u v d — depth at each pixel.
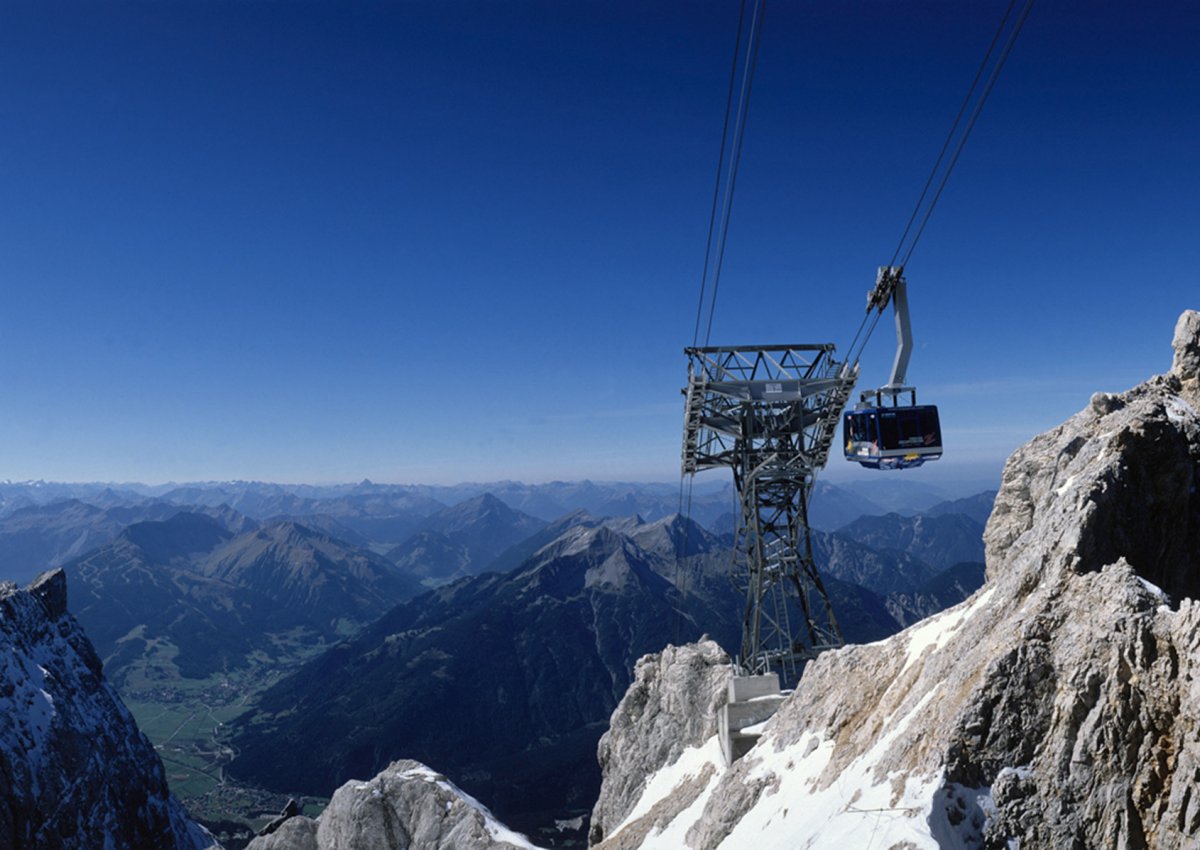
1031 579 51.84
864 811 47.88
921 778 46.12
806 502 99.69
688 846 76.12
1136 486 53.91
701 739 102.69
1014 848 41.19
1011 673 45.53
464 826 115.62
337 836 122.12
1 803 192.25
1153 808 38.56
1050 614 47.00
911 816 43.78
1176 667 40.25
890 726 55.56
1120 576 45.09
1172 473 55.25
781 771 66.94
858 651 72.44
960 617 61.75
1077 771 41.34
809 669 77.31
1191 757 37.72
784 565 99.00
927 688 54.84
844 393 91.00
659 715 110.50
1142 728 40.12
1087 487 51.97
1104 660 42.66
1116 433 55.31
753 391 91.00
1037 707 44.41
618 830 95.81
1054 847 40.50
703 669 110.06
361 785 125.44
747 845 58.97
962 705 46.62
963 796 43.53
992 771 43.94
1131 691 41.09
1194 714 38.22
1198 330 66.56
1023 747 43.84
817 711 70.19
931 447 69.75
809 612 98.56
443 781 125.56
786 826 56.12
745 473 98.62
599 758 116.00
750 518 97.94
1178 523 54.50
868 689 65.00
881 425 69.75
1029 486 69.88
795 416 95.88
